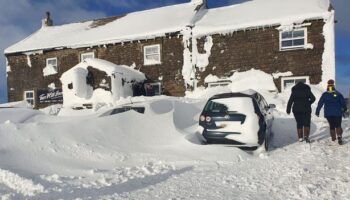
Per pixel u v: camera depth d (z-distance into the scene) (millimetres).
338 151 8828
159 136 9953
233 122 9273
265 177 6586
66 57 26922
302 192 5547
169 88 23312
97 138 9070
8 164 7230
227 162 8070
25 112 12859
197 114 13320
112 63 23906
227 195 5570
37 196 5691
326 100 10148
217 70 21906
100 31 27203
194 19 23625
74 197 5574
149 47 24000
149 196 5574
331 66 19312
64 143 8523
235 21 21750
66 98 23656
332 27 19266
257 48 20938
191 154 8633
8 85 29203
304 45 19859
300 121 10469
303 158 8070
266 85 20391
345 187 5719
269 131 10648
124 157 8422
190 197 5488
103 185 6328
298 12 20219
